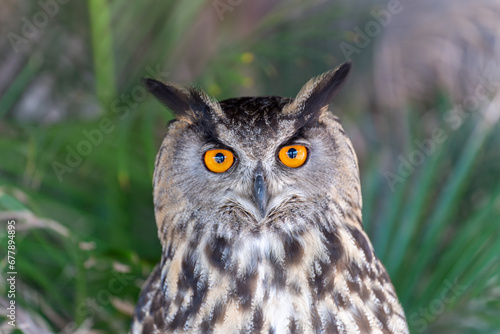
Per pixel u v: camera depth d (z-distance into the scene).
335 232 2.45
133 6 2.76
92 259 2.61
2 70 2.78
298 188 2.45
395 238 2.69
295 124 2.44
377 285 2.46
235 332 2.43
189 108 2.45
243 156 2.44
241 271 2.44
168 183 2.46
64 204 2.70
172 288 2.46
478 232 2.67
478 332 2.66
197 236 2.46
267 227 2.45
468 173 2.73
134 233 2.74
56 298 2.64
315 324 2.43
